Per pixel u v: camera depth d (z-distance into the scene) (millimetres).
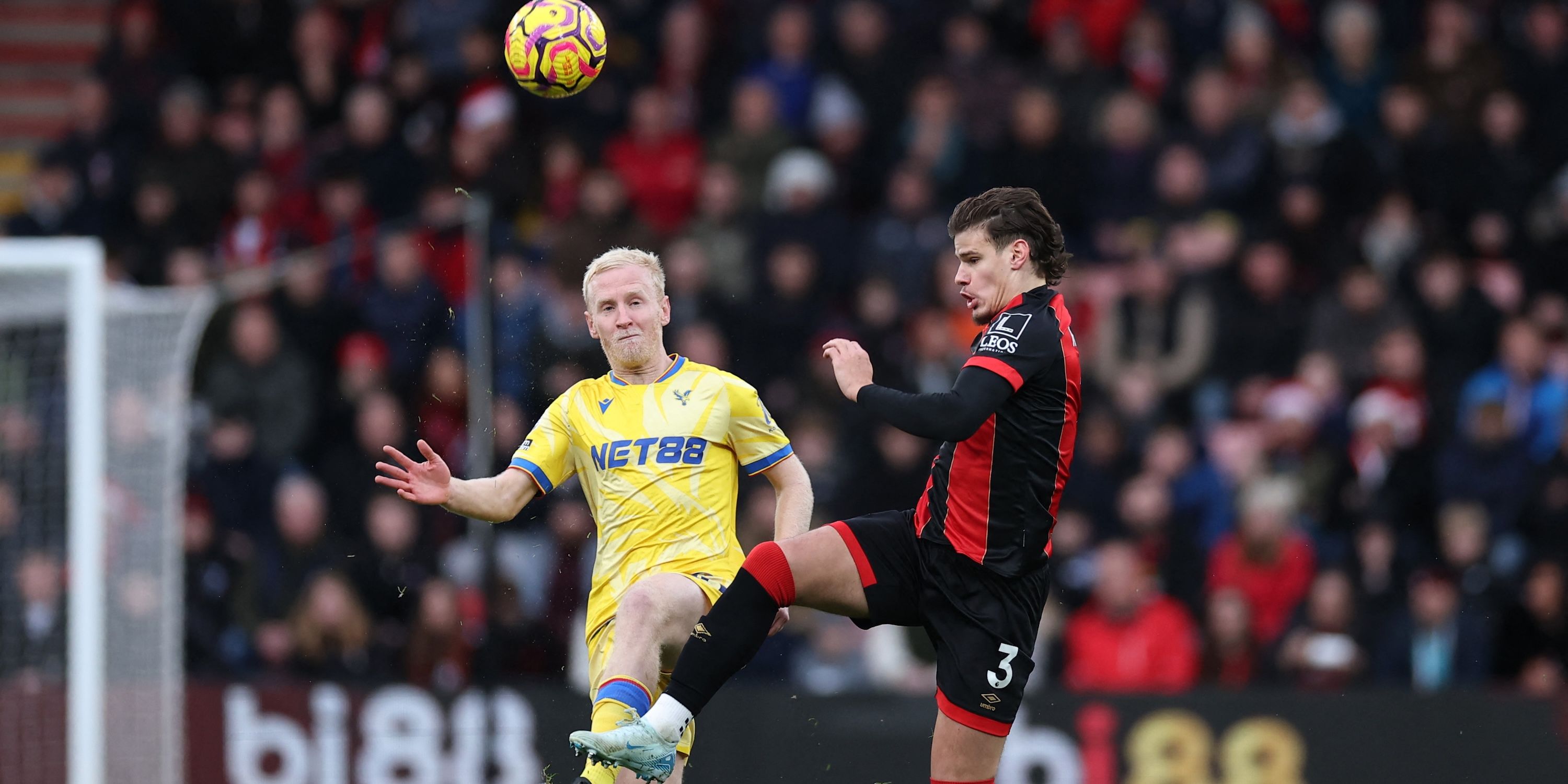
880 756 29484
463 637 32344
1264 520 33094
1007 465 17281
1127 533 34219
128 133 43219
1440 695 29859
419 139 39812
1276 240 39312
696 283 37188
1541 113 43812
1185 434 36562
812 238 38406
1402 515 35594
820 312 37312
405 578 33188
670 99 43719
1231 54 42594
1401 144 41906
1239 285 38281
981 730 17516
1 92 50531
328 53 42906
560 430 19359
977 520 17438
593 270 19344
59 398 30078
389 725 29984
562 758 29734
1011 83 42594
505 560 32812
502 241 37375
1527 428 37062
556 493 33281
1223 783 29766
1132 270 38281
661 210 40781
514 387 35688
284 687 30047
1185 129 41188
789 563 17484
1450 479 35656
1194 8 45375
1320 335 38000
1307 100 41594
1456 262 39219
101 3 51969
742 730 29609
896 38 44125
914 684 31859
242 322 35969
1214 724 29891
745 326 36938
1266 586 33125
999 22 45438
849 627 32375
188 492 34562
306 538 33625
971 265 17938
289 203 39938
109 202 42094
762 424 19281
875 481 34094
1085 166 40781
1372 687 30375
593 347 36250
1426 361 38375
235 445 35188
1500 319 38812
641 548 18766
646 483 18812
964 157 41000
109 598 29906
